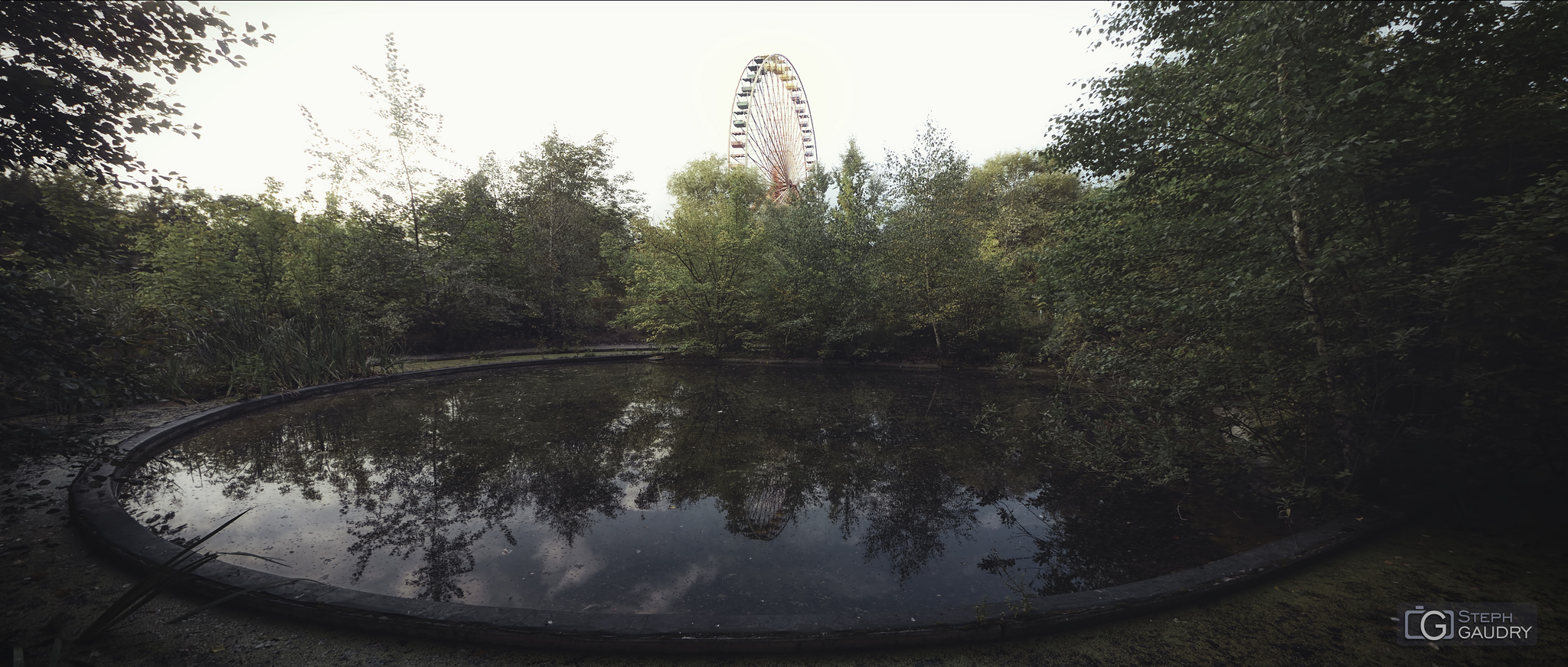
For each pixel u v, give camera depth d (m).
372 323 12.62
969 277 13.16
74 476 4.40
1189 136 4.19
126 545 3.04
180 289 10.07
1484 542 3.43
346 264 13.49
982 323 13.62
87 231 3.24
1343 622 2.58
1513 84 3.18
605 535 3.78
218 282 10.91
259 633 2.40
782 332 15.77
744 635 2.32
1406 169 3.52
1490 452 3.67
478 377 11.91
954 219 13.70
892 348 14.81
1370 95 3.19
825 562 3.39
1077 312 5.39
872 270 14.23
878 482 5.02
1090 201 5.00
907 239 13.65
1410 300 3.50
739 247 15.33
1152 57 4.45
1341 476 3.88
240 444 6.09
